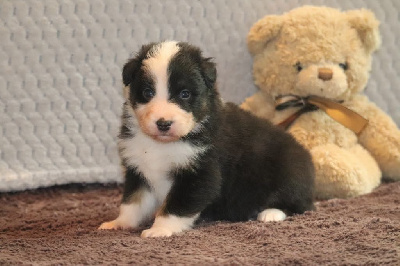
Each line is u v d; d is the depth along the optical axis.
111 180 1.07
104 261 0.74
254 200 0.90
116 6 1.05
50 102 1.05
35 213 0.95
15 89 1.03
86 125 1.06
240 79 1.11
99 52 1.05
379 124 1.07
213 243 0.79
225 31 1.09
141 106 0.83
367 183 1.00
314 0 1.11
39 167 1.05
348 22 1.03
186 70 0.83
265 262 0.73
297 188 0.90
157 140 0.82
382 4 1.13
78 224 0.89
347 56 1.02
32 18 1.03
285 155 0.90
